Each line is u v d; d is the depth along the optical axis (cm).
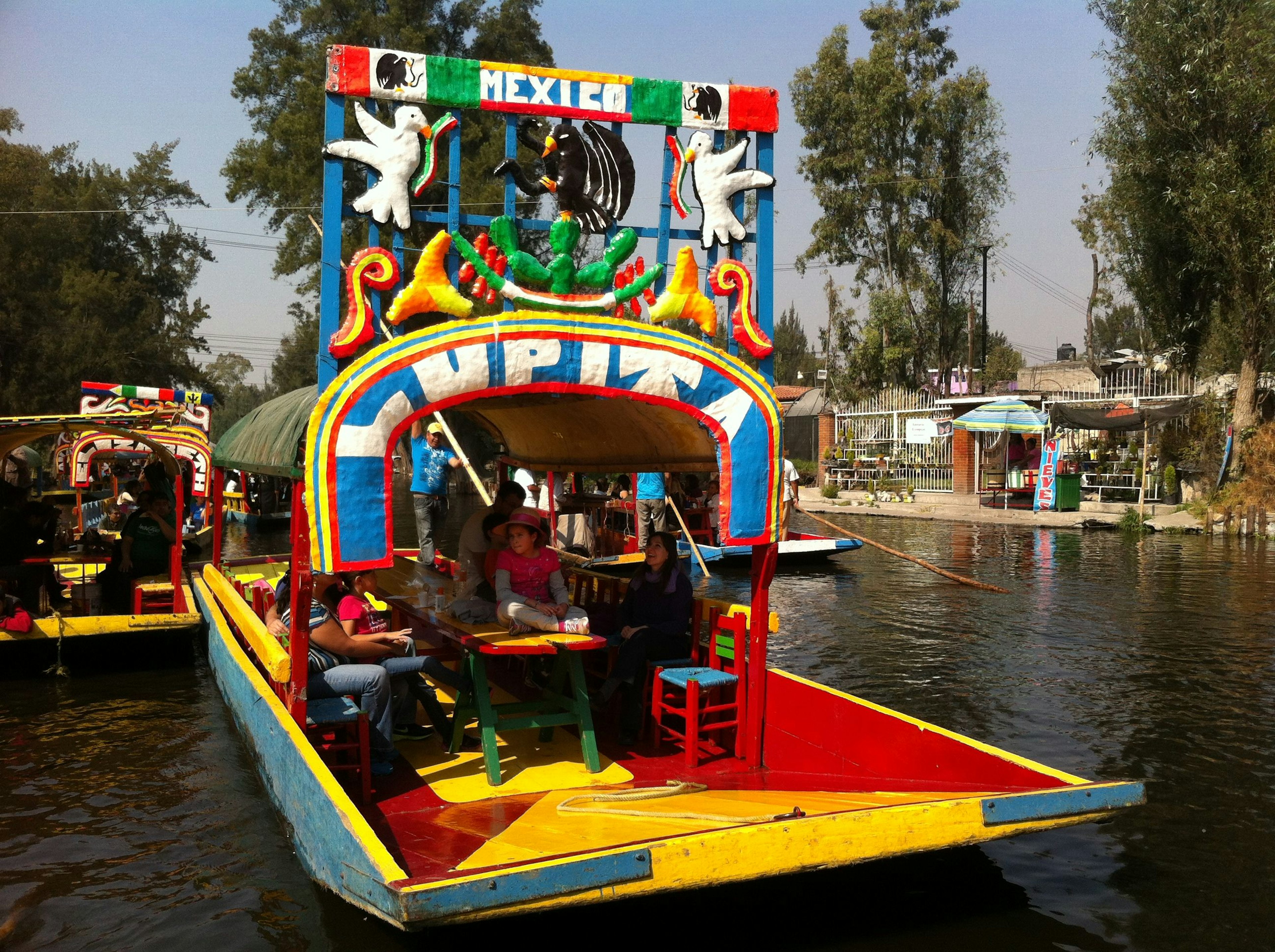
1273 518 2188
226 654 813
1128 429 2558
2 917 466
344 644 603
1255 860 531
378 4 3706
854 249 4259
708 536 1773
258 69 3712
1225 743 730
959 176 4084
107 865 521
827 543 1670
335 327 522
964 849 544
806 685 616
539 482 1480
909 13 4119
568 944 441
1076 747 723
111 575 1077
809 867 420
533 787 573
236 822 579
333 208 526
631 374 544
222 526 1180
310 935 445
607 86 571
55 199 4906
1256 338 2373
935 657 1014
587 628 594
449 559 1074
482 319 519
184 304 5756
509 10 3825
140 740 747
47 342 4250
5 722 795
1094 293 4581
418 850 478
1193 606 1301
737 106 596
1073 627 1166
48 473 3012
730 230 600
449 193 544
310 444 488
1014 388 3641
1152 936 450
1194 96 2352
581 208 562
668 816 480
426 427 996
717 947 438
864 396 3994
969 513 2748
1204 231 2372
